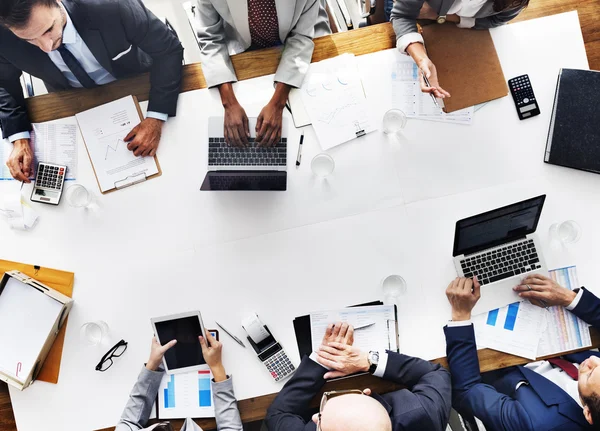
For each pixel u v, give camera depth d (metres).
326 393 1.81
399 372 1.86
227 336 1.96
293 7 1.85
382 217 1.98
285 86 1.96
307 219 1.98
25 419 1.95
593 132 1.94
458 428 2.09
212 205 1.99
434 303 1.96
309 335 1.96
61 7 1.76
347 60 1.98
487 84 1.98
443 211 1.98
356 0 2.57
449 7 1.84
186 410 1.93
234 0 1.82
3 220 2.00
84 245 1.99
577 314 1.90
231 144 1.93
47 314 1.92
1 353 1.92
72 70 1.93
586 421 1.76
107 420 1.95
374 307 1.94
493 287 1.94
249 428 2.27
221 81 1.95
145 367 1.91
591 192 1.98
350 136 1.98
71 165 2.00
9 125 1.96
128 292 1.98
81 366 1.96
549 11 2.00
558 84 1.96
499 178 1.99
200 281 1.98
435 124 1.99
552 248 1.97
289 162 1.98
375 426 1.59
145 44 1.91
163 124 2.00
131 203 1.99
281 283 1.97
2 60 1.88
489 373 2.10
